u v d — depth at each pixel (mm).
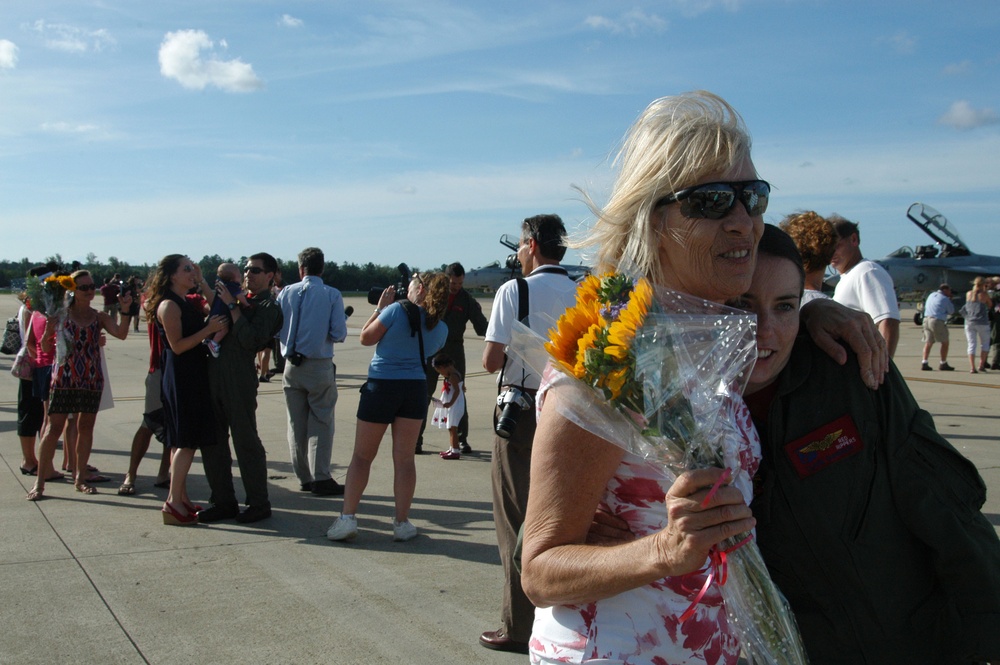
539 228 3641
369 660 3252
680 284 1483
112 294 7875
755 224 1470
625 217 1491
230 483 5242
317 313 5852
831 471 1609
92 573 4184
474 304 7363
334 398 6055
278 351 13633
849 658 1639
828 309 1701
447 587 4059
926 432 1608
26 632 3455
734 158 1436
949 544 1569
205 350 5082
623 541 1388
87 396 5738
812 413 1626
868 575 1602
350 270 75312
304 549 4641
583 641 1372
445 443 7898
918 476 1586
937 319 13617
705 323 1348
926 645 1639
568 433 1332
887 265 26188
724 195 1396
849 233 4133
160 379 5750
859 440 1601
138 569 4258
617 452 1335
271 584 4070
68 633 3455
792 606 1688
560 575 1293
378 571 4281
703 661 1390
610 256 1557
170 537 4828
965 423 8500
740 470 1500
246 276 5891
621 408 1266
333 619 3645
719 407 1335
